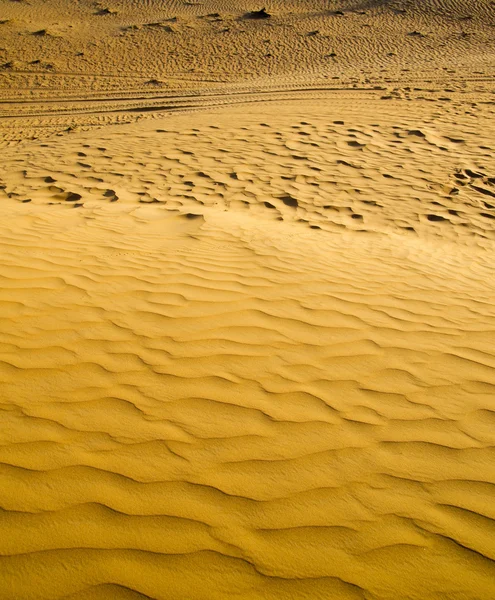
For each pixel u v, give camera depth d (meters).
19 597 1.67
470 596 1.75
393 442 2.46
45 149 9.74
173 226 5.93
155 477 2.18
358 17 30.28
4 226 5.33
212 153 9.14
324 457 2.34
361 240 6.16
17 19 31.28
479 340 3.54
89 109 16.53
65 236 5.18
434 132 10.46
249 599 1.71
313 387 2.85
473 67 20.03
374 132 10.40
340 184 8.04
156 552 1.85
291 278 4.43
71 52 24.92
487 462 2.36
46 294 3.75
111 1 36.16
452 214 7.32
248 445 2.39
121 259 4.58
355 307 3.93
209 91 18.28
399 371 3.06
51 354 2.99
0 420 2.44
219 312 3.66
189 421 2.53
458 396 2.85
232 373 2.93
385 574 1.82
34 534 1.89
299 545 1.91
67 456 2.25
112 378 2.81
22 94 19.19
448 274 5.13
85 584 1.72
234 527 1.97
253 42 26.50
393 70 20.42
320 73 21.27
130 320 3.45
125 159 8.90
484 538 1.97
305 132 10.28
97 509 2.01
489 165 8.91
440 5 30.55
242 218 6.54
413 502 2.12
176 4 35.31
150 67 22.95
